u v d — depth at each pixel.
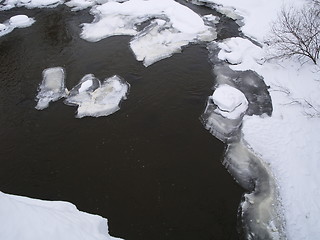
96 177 10.74
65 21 19.56
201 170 10.77
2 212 5.49
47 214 6.16
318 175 9.85
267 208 9.48
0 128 12.73
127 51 16.41
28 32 18.75
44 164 11.32
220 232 9.16
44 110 13.45
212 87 13.95
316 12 15.26
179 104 13.21
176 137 11.88
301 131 11.15
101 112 13.08
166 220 9.50
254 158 10.85
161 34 17.36
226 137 11.77
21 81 15.05
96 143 11.84
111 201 10.05
